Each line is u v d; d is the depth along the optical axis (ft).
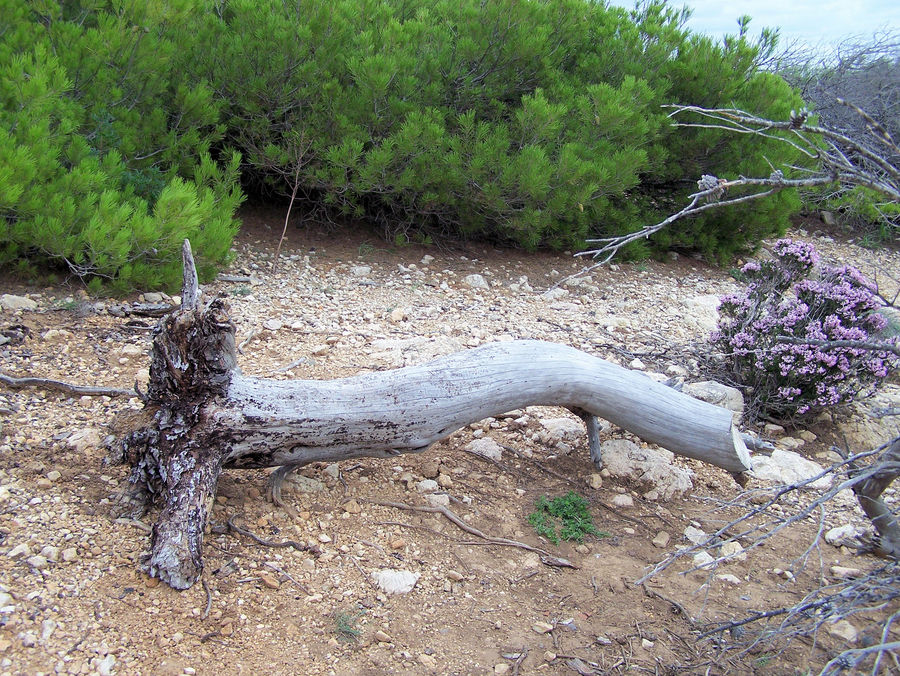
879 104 34.01
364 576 10.69
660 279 26.84
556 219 26.48
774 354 16.19
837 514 13.55
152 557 9.79
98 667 8.46
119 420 12.60
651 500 13.42
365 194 26.45
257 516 11.51
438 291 22.76
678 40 27.76
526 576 11.23
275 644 9.34
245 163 25.39
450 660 9.58
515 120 25.25
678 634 10.41
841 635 10.61
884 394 18.61
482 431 14.75
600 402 12.78
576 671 9.64
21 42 19.20
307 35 22.82
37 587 9.27
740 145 28.09
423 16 26.07
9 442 12.01
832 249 33.47
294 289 21.31
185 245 11.10
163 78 22.21
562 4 27.30
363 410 11.50
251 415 10.90
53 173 17.60
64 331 16.17
